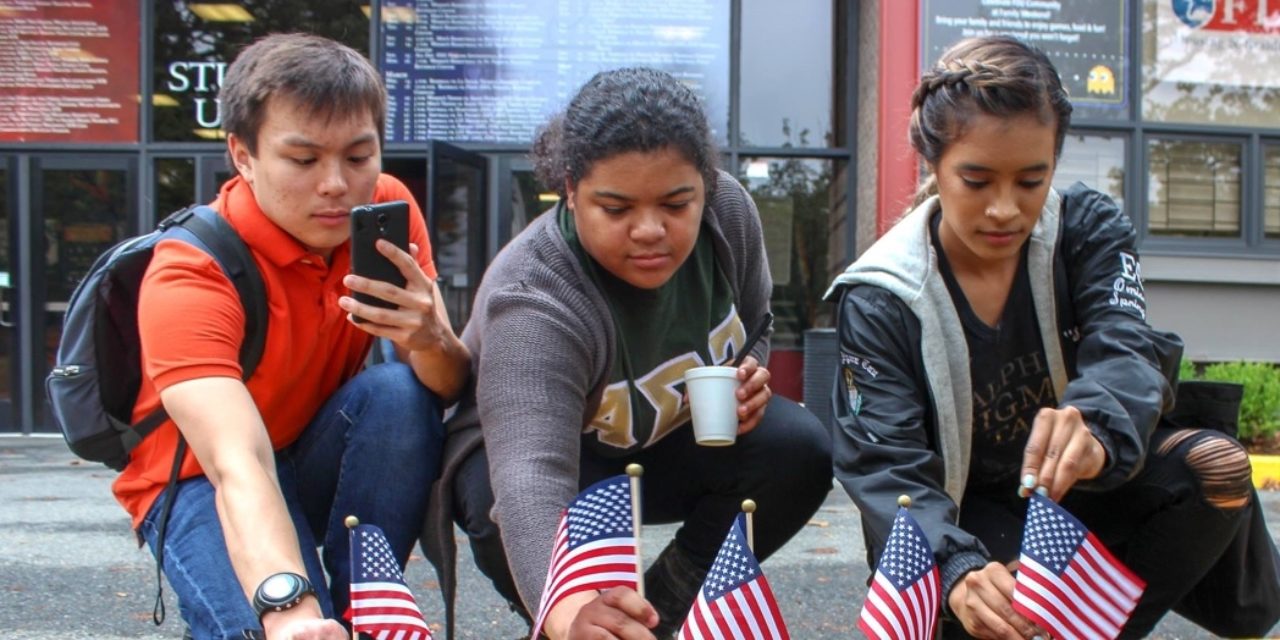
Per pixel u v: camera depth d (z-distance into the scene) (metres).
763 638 1.72
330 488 2.44
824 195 8.80
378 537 1.96
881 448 2.20
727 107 8.75
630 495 1.82
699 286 2.40
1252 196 8.62
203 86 8.88
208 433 1.97
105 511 5.59
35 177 8.85
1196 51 8.57
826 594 4.03
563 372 2.14
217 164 8.84
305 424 2.44
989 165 2.07
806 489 2.55
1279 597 2.41
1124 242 2.32
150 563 4.48
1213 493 2.24
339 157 2.14
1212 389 2.41
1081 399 2.10
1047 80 2.10
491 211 8.66
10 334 8.86
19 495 6.07
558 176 2.15
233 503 1.89
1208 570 2.38
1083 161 8.53
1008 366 2.37
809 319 8.79
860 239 8.65
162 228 2.22
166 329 2.05
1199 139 8.60
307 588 1.81
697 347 2.41
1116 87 8.48
